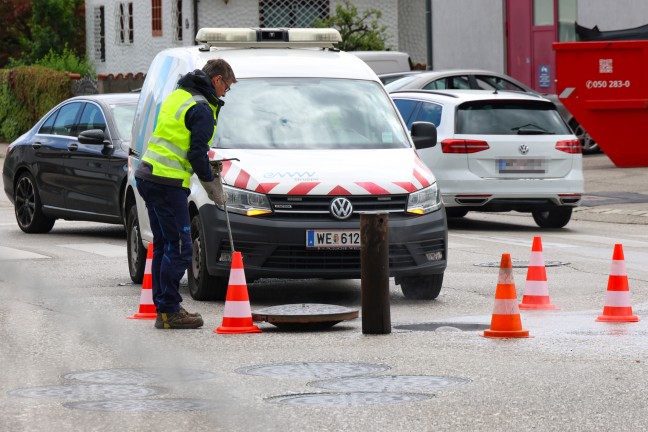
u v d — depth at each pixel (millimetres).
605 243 36969
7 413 15562
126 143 36594
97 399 16344
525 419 15180
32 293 26906
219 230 24953
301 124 27203
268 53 29125
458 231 40719
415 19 90062
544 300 24969
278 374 18047
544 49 68750
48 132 39938
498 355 19438
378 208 25172
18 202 40625
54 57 101000
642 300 25828
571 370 18109
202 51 28781
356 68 29125
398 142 27484
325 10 87375
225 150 26250
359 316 24344
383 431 14625
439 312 24594
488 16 71250
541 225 42438
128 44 99875
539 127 40781
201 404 16016
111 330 22172
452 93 41625
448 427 14812
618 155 58281
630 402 16016
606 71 57625
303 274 24812
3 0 107938
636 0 63375
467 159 40125
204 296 25875
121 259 33188
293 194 24906
